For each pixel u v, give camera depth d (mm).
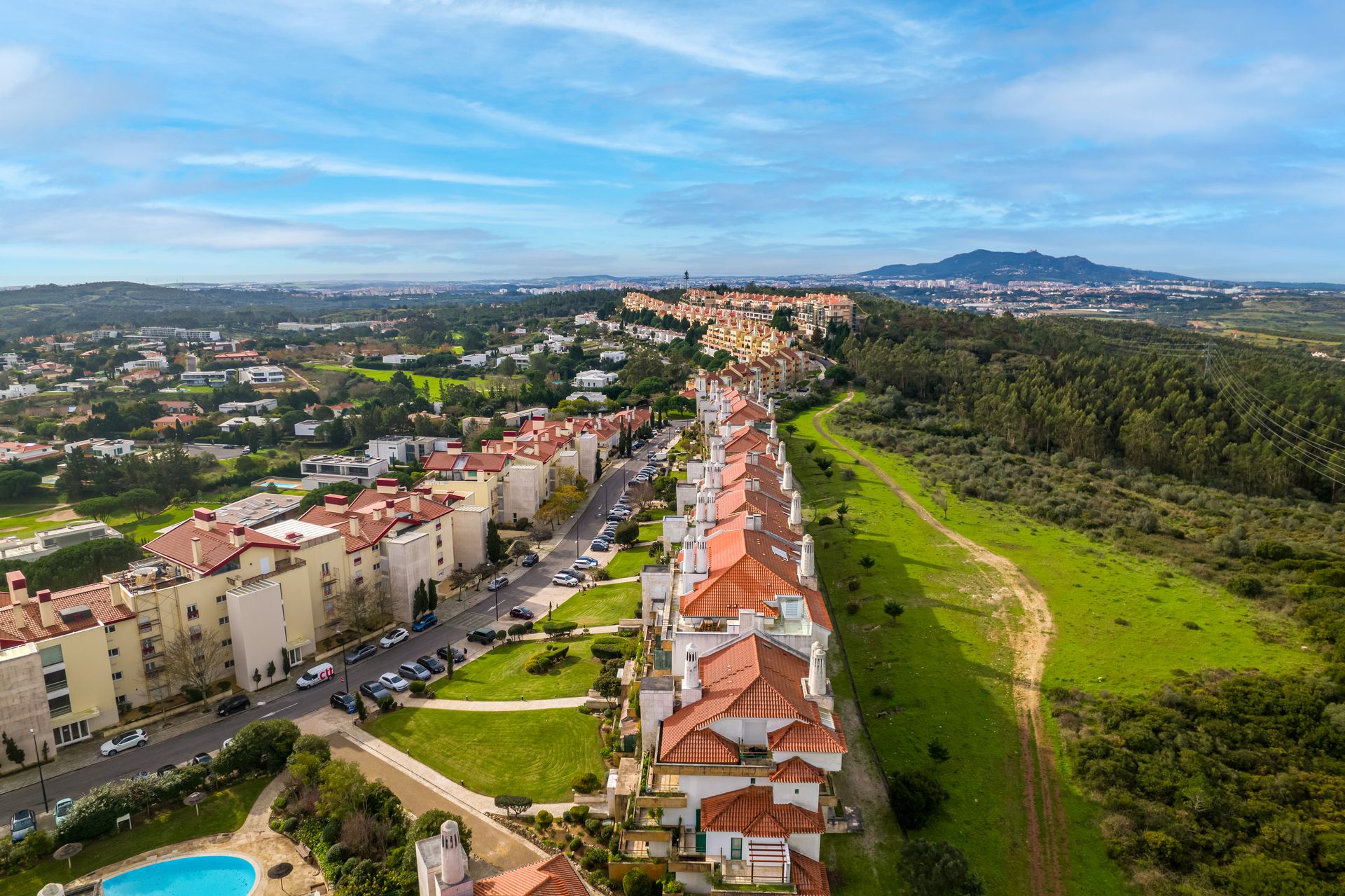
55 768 79188
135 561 126688
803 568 75375
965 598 103938
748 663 61500
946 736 73875
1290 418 185875
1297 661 85688
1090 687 81250
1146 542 126812
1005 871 58750
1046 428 198625
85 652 84000
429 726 83562
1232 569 115000
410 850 59781
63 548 132375
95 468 197875
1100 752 70562
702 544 72875
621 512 159500
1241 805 64312
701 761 55812
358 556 110750
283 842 67500
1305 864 58594
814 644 60250
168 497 194625
